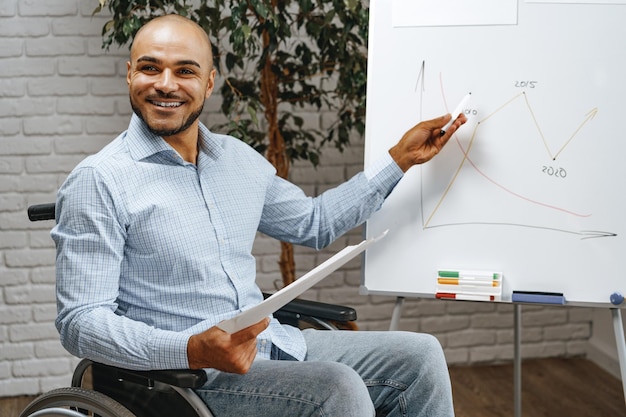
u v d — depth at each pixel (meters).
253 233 2.09
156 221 1.89
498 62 2.22
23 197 3.06
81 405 1.82
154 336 1.74
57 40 3.00
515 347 2.57
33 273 3.10
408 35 2.27
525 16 2.21
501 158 2.22
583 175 2.19
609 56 2.17
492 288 2.22
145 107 1.92
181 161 1.96
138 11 2.92
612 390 3.18
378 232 2.29
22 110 3.02
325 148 3.20
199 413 1.73
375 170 2.23
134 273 1.91
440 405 2.01
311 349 2.12
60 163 3.06
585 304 2.20
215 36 2.76
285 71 2.97
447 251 2.26
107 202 1.84
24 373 3.14
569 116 2.19
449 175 2.25
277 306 1.63
